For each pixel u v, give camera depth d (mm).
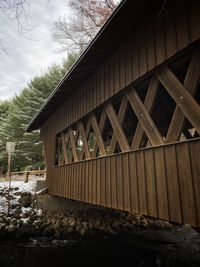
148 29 4016
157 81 3838
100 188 5309
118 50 4906
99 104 5539
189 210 2971
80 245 6426
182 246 6434
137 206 4000
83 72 5926
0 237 6750
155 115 6699
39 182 10688
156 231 7941
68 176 7371
